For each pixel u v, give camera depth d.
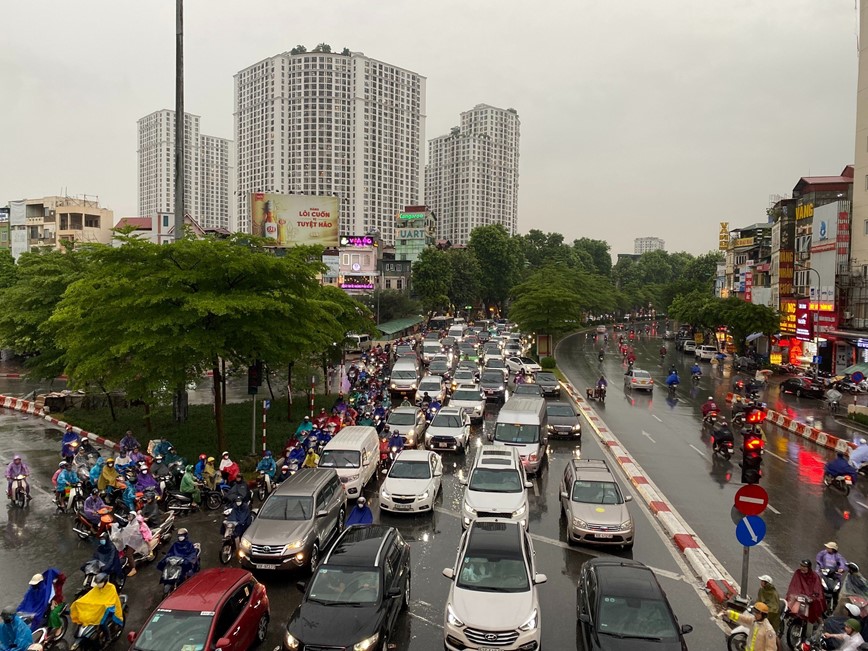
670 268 184.38
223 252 19.89
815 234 51.53
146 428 26.84
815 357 50.38
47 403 32.69
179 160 25.06
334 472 16.75
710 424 31.75
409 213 114.19
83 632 10.36
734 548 15.44
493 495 16.55
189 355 19.86
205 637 9.21
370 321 37.09
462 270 108.50
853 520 17.66
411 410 27.00
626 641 9.48
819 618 11.08
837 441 26.66
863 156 45.66
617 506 15.64
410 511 17.59
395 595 10.78
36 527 16.73
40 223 91.94
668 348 80.62
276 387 39.88
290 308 20.30
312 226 82.81
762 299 67.06
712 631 11.41
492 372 39.91
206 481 18.11
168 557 12.66
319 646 9.61
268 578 13.57
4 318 31.30
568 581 13.45
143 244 20.06
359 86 194.38
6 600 12.51
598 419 32.59
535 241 153.38
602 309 113.00
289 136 194.50
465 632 10.10
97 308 20.08
